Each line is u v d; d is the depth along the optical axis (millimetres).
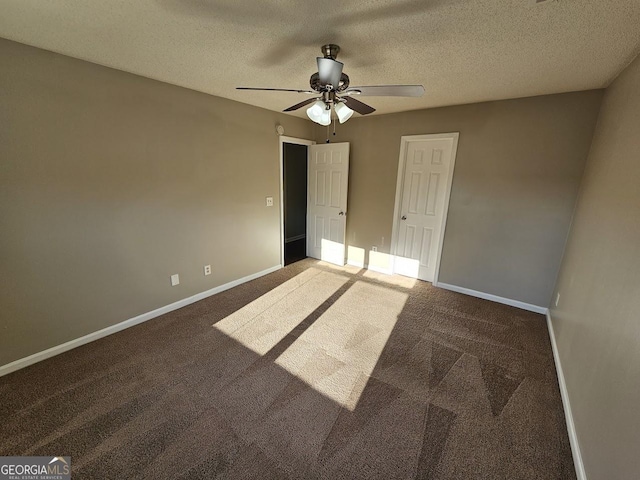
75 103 2055
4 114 1785
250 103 3295
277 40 1721
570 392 1795
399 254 4027
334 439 1568
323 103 1864
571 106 2613
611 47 1688
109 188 2318
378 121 3773
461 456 1491
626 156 1666
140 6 1384
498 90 2600
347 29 1576
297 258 4820
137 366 2115
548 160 2789
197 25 1562
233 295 3346
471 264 3395
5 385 1897
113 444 1515
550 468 1447
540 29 1531
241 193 3455
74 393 1847
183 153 2785
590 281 1880
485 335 2609
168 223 2775
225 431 1605
